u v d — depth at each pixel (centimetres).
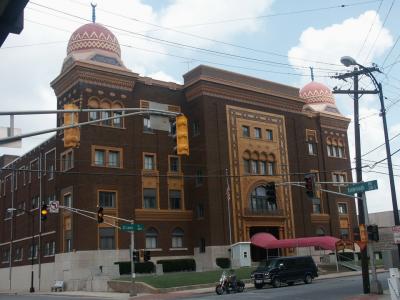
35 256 5959
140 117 5544
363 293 2792
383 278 3988
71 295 4128
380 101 3111
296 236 6197
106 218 5059
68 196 5159
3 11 762
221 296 3158
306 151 6888
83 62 5109
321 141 7150
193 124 5812
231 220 5550
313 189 3086
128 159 5356
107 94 5278
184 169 5800
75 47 5469
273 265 3862
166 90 5806
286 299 2636
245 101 6062
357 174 2945
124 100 5391
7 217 7250
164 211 5500
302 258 4034
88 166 5044
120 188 5231
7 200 7312
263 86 6278
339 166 7281
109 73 5272
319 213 6781
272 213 5944
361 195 2909
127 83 5412
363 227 2833
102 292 4375
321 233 6700
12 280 6681
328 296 2712
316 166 6981
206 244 5419
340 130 7469
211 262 5303
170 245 5472
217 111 5756
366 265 2823
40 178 6069
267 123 6241
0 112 1483
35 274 5869
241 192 5734
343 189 7194
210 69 5806
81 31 5500
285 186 6228
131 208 5269
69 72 5216
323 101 7594
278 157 6256
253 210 5775
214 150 5628
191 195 5744
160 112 1773
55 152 5697
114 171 5222
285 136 6412
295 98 6575
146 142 5547
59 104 5491
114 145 5269
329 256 6025
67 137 1634
